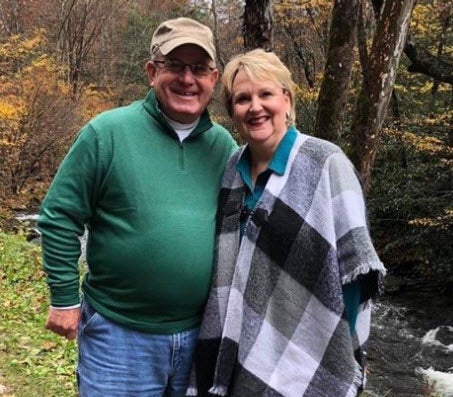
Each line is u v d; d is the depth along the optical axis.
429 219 8.93
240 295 2.21
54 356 5.02
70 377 4.66
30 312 6.16
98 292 2.35
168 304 2.28
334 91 4.80
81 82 23.59
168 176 2.28
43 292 7.00
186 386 2.42
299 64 14.95
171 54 2.27
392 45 4.30
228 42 17.09
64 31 24.39
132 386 2.32
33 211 15.43
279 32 14.66
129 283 2.26
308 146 2.24
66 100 17.69
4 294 6.74
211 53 2.30
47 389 4.39
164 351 2.33
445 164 9.51
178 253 2.23
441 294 9.95
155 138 2.29
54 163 17.23
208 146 2.44
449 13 10.72
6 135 15.49
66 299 2.28
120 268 2.26
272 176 2.23
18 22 23.64
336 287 2.09
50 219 2.24
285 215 2.16
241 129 2.31
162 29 2.32
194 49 2.27
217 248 2.31
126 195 2.22
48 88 16.81
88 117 19.25
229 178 2.40
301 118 12.30
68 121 17.00
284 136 2.29
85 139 2.23
